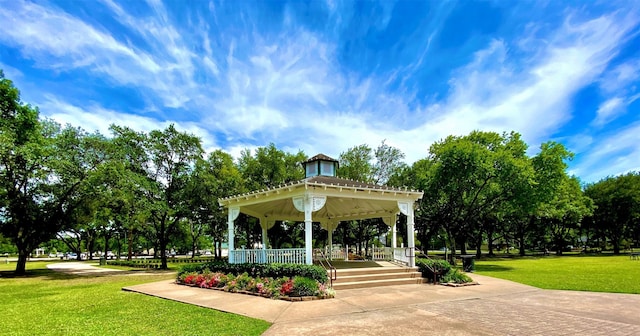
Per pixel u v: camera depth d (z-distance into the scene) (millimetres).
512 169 22109
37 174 22875
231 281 13180
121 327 7531
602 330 6805
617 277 16328
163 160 28125
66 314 9188
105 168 23203
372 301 10180
